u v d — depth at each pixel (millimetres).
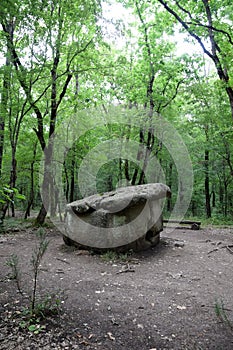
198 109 12711
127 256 5898
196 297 3783
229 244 7289
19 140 11734
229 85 8133
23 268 4781
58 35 9000
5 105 9000
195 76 12117
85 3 8469
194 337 2719
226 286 4266
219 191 19703
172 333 2795
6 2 5613
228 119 11812
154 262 5602
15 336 2547
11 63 9367
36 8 8023
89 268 5098
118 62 10117
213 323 3004
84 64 9695
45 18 8281
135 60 14008
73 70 9766
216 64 8289
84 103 11156
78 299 3531
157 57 12414
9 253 5898
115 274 4805
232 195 18469
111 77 11141
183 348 2535
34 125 10148
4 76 8531
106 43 9438
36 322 2791
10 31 8883
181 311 3312
